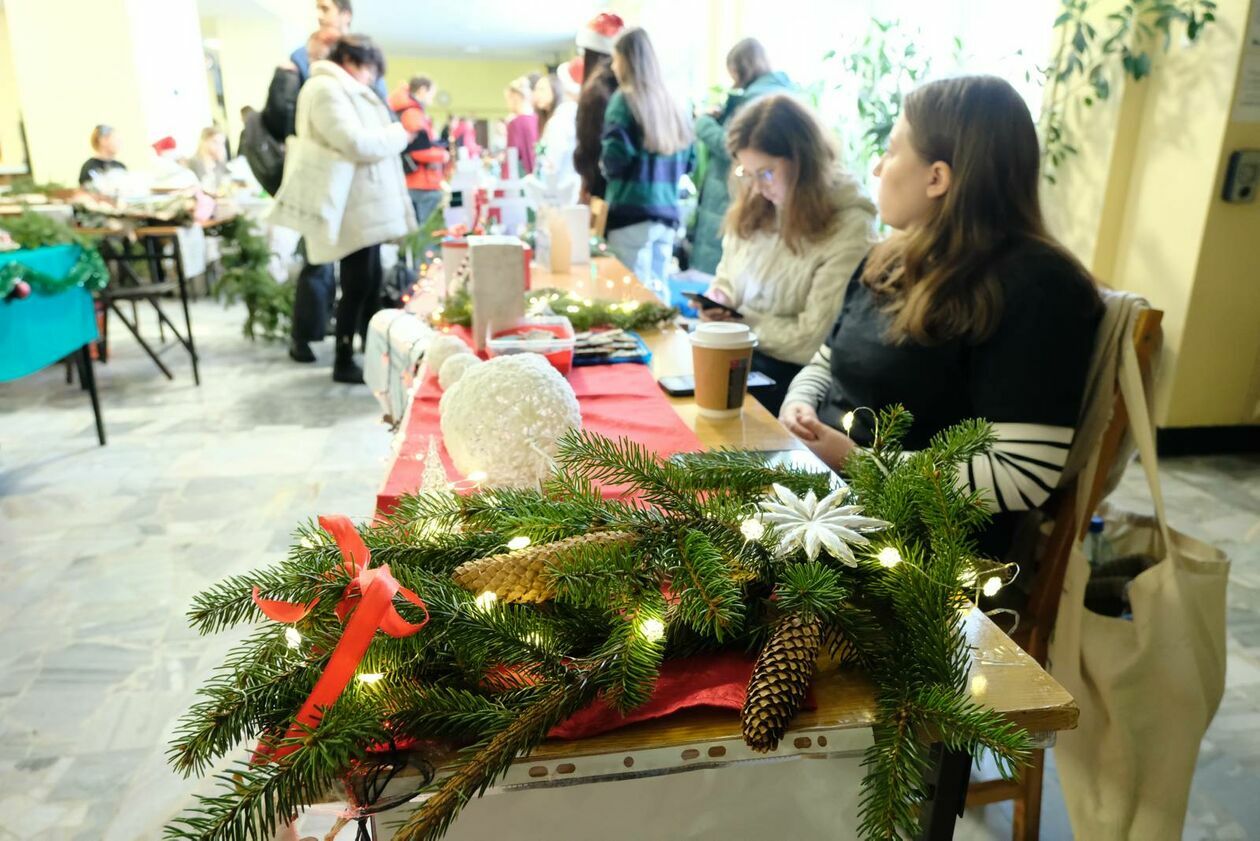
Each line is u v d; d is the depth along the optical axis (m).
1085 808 1.16
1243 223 3.13
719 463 0.81
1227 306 3.23
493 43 13.92
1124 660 1.12
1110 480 1.29
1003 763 0.57
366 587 0.52
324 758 0.49
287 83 4.13
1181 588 1.11
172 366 4.63
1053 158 3.57
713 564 0.60
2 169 6.33
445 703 0.54
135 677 1.90
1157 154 3.24
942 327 1.28
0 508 2.79
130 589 2.28
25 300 2.76
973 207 1.28
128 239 4.42
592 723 0.58
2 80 8.10
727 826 0.64
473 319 1.55
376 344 2.01
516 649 0.57
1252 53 2.91
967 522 0.70
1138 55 3.20
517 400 0.90
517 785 0.58
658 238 3.64
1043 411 1.20
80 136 6.21
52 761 1.64
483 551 0.67
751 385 1.59
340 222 3.81
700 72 7.60
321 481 3.02
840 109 5.12
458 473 1.01
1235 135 3.01
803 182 1.97
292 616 0.56
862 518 0.65
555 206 2.90
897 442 0.82
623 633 0.58
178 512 2.76
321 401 3.96
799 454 1.10
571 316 1.82
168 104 6.74
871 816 0.50
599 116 3.84
